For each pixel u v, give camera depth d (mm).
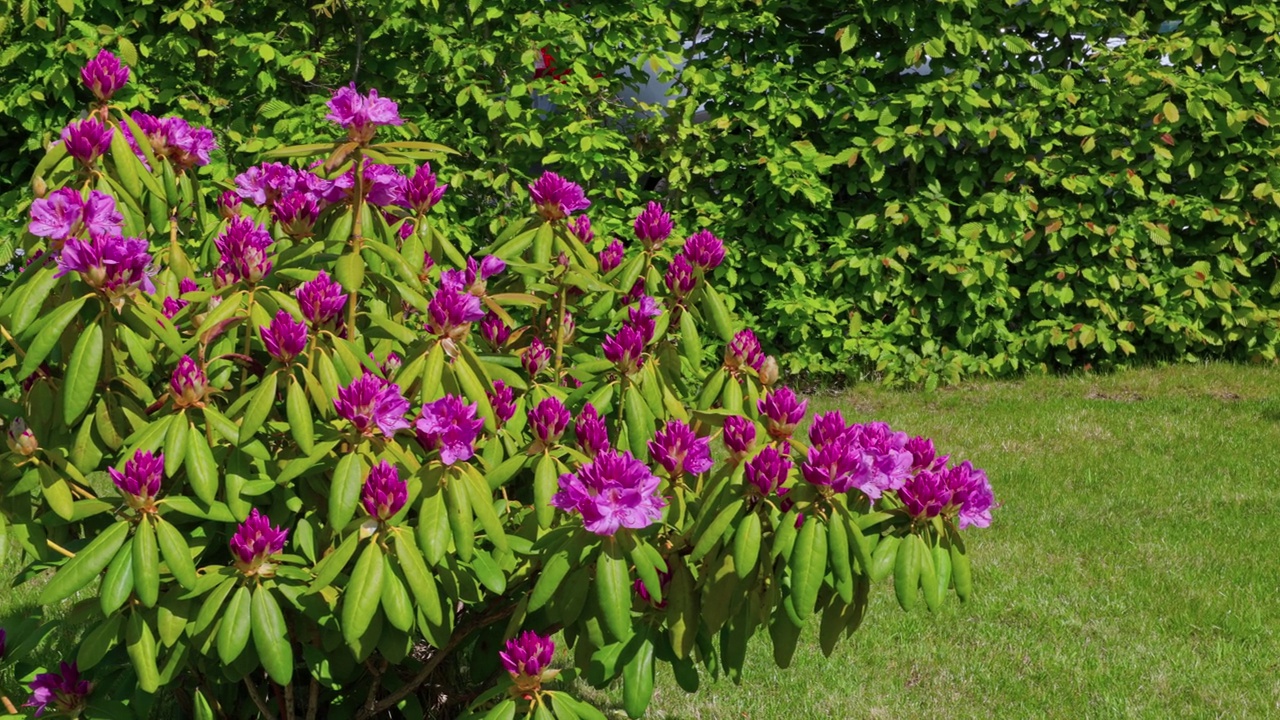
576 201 3078
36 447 2496
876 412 7961
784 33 8312
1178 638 4742
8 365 2783
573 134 7492
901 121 8328
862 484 2283
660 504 2281
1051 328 8617
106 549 2334
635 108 8367
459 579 2539
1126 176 8273
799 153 8109
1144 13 8570
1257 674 4430
